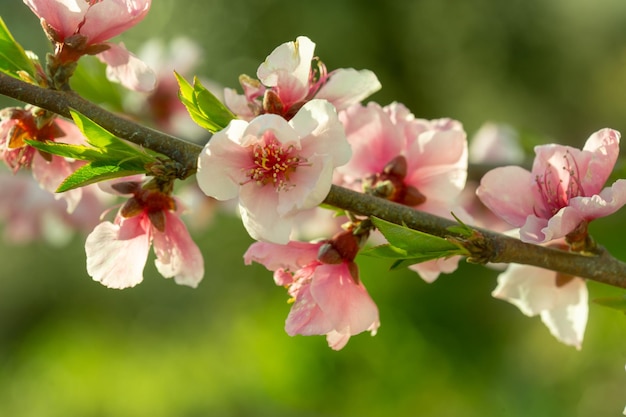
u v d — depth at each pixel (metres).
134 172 0.80
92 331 2.79
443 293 1.89
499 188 0.81
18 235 1.14
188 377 2.52
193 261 0.82
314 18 2.56
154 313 2.72
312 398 1.97
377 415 1.88
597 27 2.49
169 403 2.52
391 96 2.59
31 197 1.11
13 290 2.83
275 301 2.27
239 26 2.55
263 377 2.12
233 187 0.79
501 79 2.57
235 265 2.50
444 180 0.84
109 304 2.81
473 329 1.88
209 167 0.79
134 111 1.01
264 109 0.81
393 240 0.79
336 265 0.81
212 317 2.57
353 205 0.80
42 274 2.84
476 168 1.00
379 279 1.89
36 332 2.84
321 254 0.81
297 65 0.80
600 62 2.49
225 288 2.53
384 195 0.83
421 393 1.85
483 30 2.57
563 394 1.73
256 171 0.79
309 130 0.79
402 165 0.84
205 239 2.50
